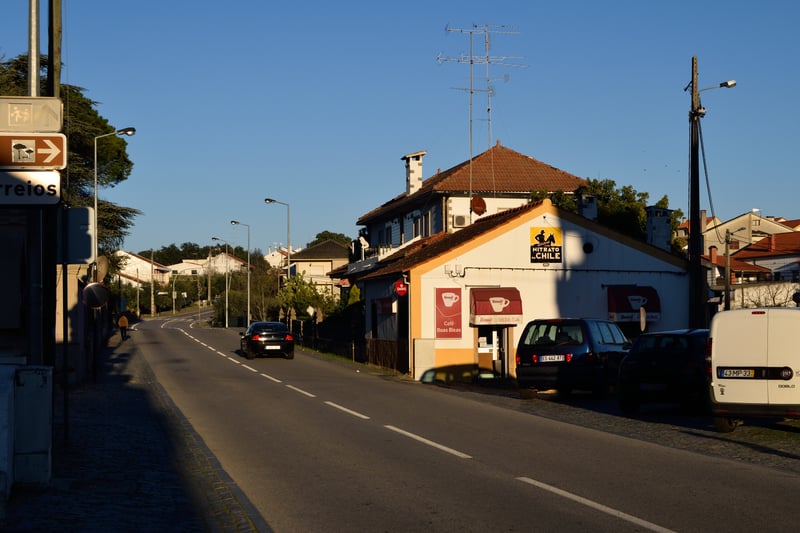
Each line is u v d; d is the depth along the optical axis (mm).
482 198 44312
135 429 14633
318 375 29547
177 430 14727
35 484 9109
